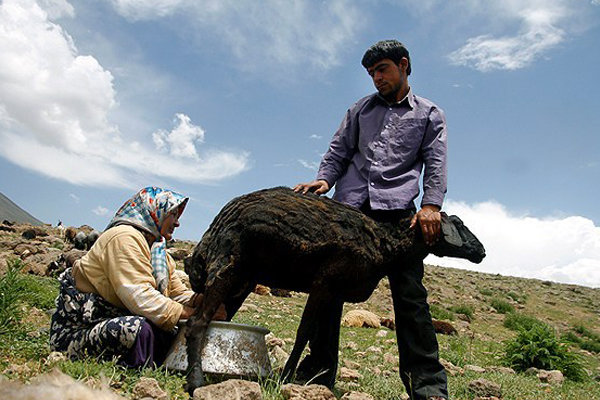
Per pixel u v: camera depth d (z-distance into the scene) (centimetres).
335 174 434
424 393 383
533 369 880
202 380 347
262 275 383
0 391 161
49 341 415
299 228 354
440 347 976
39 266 1059
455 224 401
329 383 411
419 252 392
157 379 351
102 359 383
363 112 429
